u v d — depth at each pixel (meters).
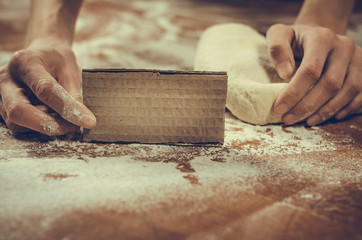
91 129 0.85
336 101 1.03
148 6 3.89
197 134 0.85
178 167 0.73
